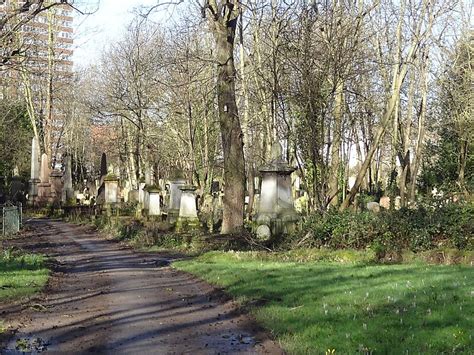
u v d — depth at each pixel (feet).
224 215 81.30
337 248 59.21
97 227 108.99
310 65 71.15
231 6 78.43
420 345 22.56
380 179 167.43
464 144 116.16
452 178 127.13
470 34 117.91
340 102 80.38
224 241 71.20
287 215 68.54
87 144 228.43
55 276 49.16
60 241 86.33
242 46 98.68
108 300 37.63
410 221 56.85
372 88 124.06
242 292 37.93
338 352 22.38
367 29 107.55
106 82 171.42
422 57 112.57
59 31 129.49
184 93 121.80
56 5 60.54
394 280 39.65
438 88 128.57
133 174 174.70
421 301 31.14
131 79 145.07
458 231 54.95
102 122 176.86
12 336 27.66
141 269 55.26
